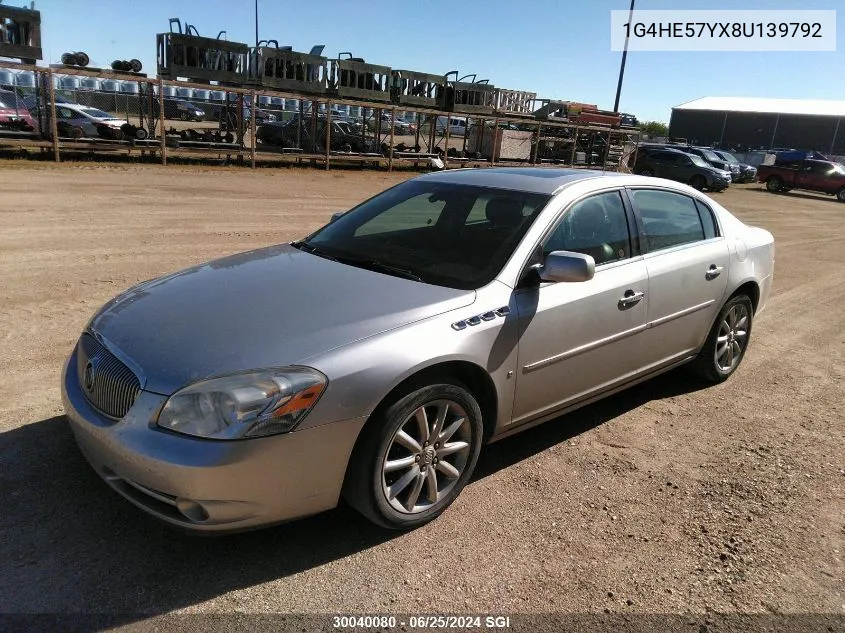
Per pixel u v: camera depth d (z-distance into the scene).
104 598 2.44
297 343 2.63
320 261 3.56
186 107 23.14
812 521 3.22
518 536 2.97
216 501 2.41
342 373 2.57
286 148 22.05
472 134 28.70
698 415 4.41
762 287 5.08
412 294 3.06
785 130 60.88
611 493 3.38
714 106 65.31
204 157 21.17
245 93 20.42
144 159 19.42
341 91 22.12
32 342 4.79
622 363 3.91
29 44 16.78
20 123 18.45
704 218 4.63
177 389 2.47
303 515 2.64
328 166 22.25
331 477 2.62
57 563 2.60
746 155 42.91
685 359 4.54
